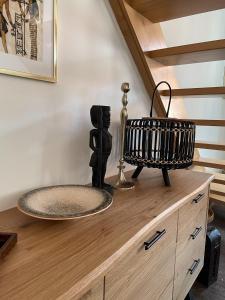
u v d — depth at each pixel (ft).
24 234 2.00
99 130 2.91
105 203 2.28
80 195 2.61
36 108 2.72
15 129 2.53
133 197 2.93
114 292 1.86
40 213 2.03
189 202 3.22
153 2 3.48
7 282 1.40
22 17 2.47
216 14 7.86
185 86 6.88
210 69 8.21
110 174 4.06
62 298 1.30
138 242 2.07
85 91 3.34
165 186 3.39
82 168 3.42
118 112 4.05
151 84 4.50
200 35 7.04
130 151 3.37
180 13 3.87
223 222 7.39
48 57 2.77
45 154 2.89
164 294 2.84
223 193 6.82
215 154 10.02
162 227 2.55
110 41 3.70
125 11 3.60
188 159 3.32
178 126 3.12
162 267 2.69
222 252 5.75
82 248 1.80
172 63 4.53
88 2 3.25
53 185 3.01
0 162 2.44
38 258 1.66
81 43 3.21
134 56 4.20
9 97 2.44
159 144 3.14
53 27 2.79
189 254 3.53
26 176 2.70
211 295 4.39
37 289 1.35
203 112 8.50
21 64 2.50
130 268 2.05
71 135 3.19
